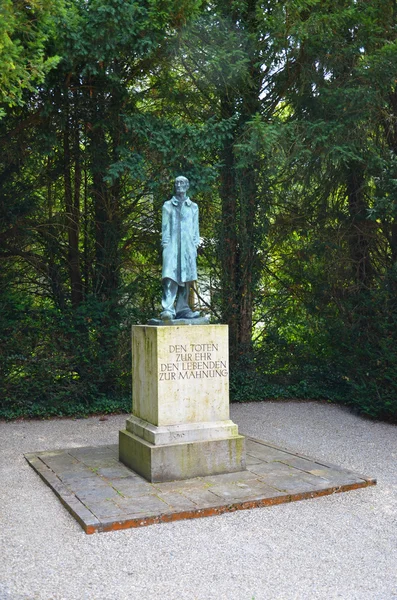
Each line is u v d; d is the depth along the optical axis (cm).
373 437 1044
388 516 632
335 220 1393
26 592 461
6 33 718
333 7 1151
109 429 1120
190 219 799
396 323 1158
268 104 1392
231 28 1238
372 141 1251
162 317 777
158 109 1385
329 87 1205
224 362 775
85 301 1304
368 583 481
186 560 521
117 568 505
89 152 1243
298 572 499
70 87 1097
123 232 1368
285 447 960
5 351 1208
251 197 1400
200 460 748
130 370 1322
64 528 593
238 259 1432
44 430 1103
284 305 1462
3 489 724
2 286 1269
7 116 1100
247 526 599
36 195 1318
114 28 944
